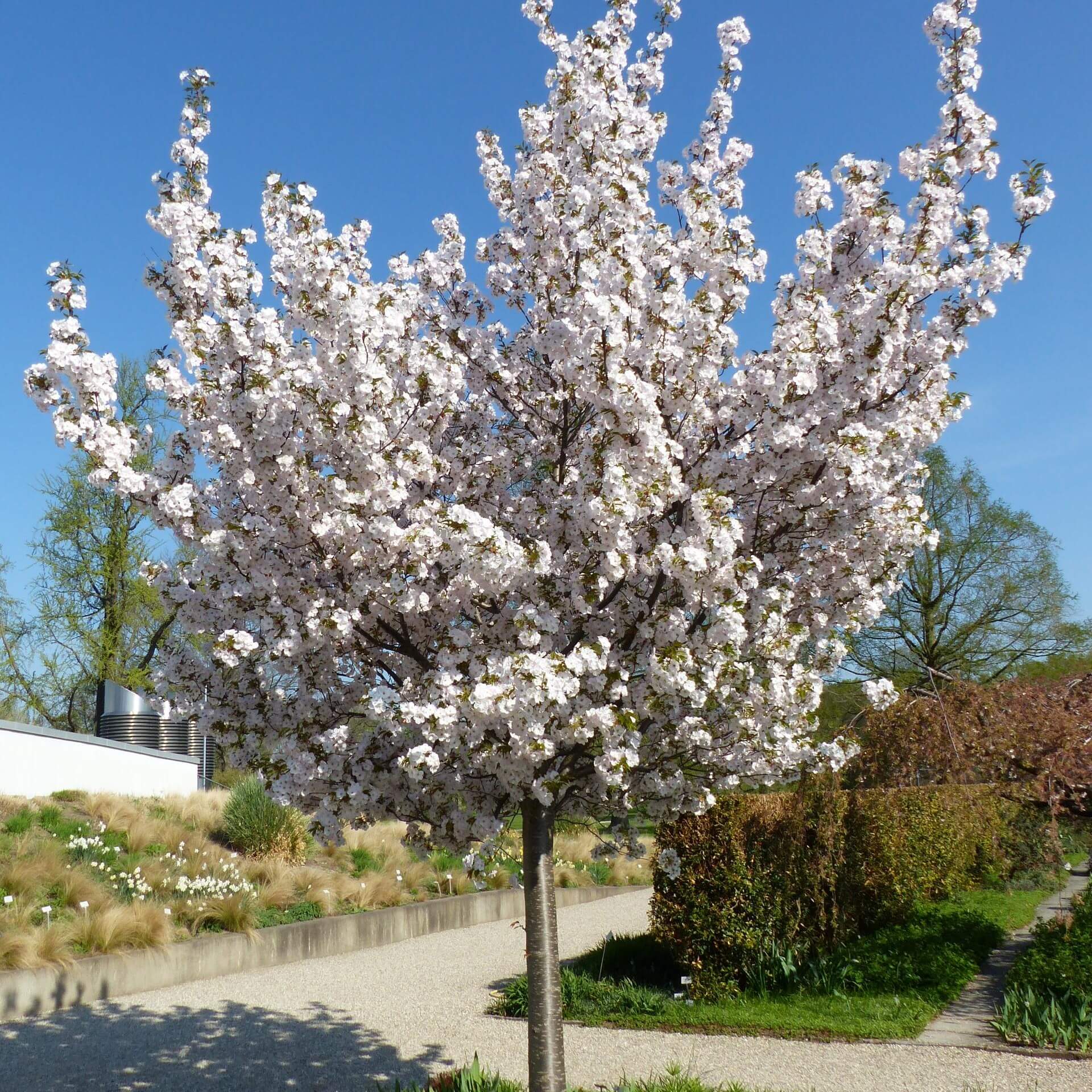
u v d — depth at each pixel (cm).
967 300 499
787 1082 575
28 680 2477
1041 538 2456
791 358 418
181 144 470
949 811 1287
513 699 370
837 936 901
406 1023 774
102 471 418
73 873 953
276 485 432
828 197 505
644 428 395
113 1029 742
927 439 479
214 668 441
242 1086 614
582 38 520
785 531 475
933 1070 590
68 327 412
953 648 2458
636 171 516
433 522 402
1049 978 719
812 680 431
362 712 436
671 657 381
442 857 1477
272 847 1284
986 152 504
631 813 502
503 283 578
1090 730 820
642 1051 659
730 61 560
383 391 415
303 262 421
